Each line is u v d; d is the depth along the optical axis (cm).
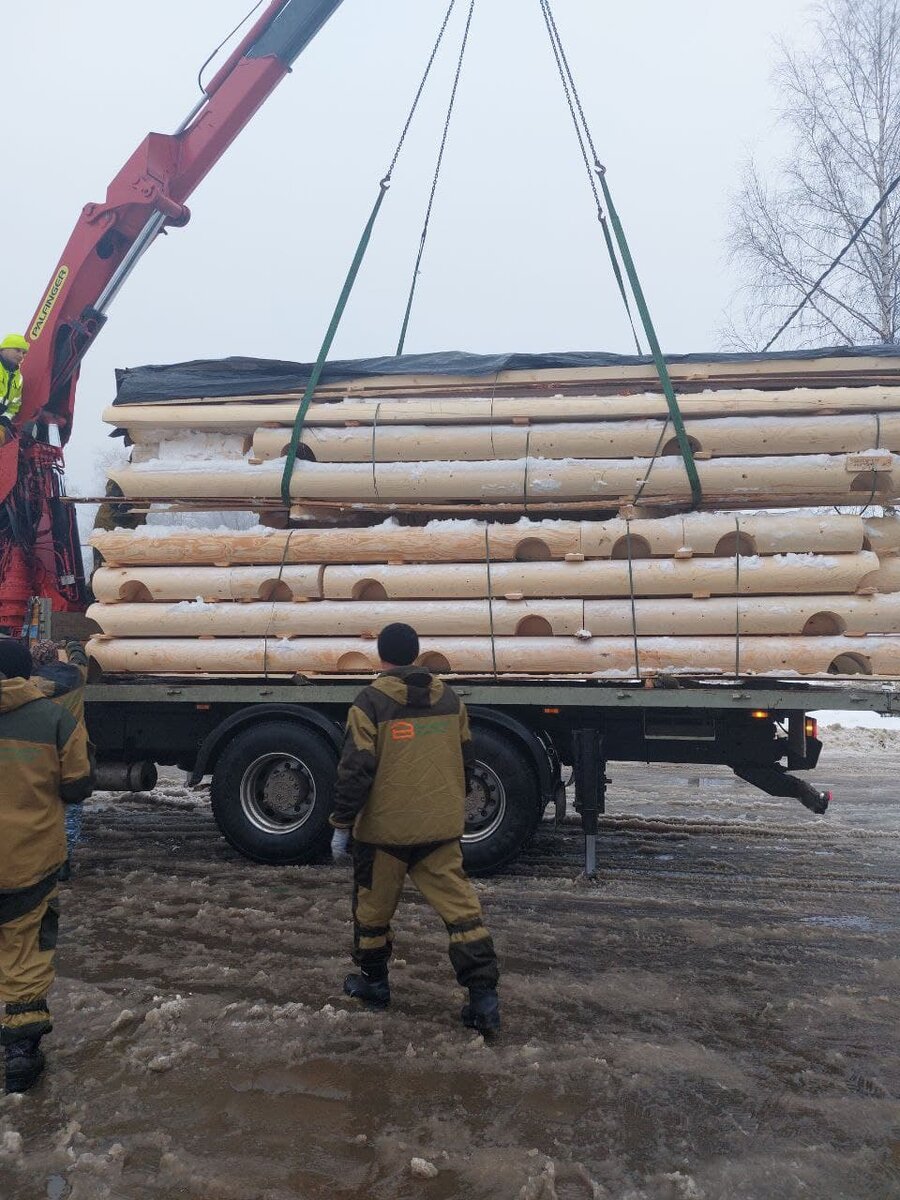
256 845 616
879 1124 307
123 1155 282
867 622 561
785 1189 271
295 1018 377
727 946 472
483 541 599
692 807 837
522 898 552
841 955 461
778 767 599
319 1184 272
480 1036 360
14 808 328
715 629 575
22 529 711
